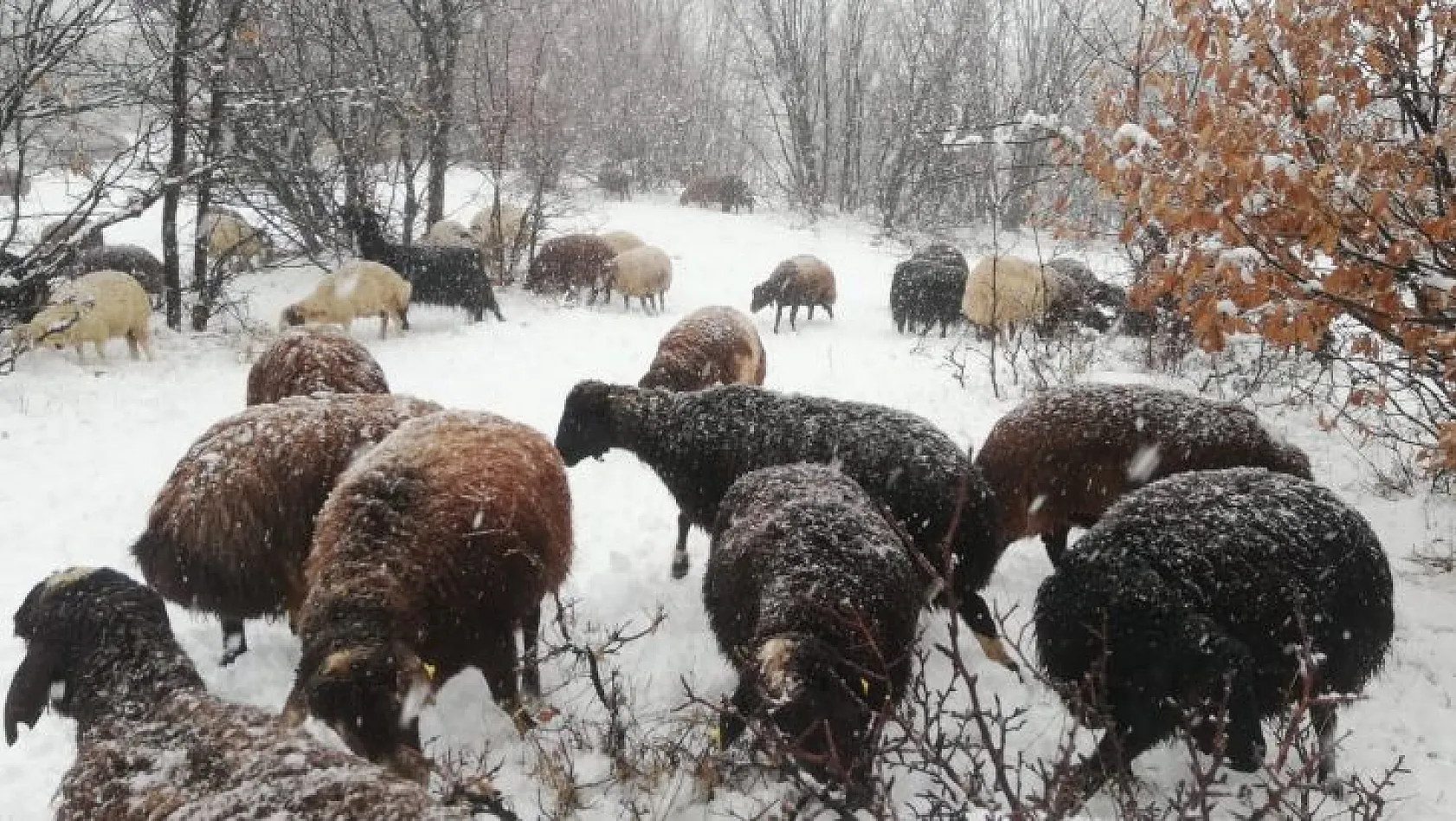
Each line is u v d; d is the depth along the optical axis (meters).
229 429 4.84
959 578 4.86
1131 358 11.46
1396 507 6.61
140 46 16.19
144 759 2.93
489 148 21.06
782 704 3.21
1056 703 4.59
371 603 3.71
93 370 11.05
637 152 36.22
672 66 40.69
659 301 18.22
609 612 5.73
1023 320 13.64
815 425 5.43
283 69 17.62
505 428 4.75
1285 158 4.69
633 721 4.29
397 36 20.75
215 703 3.15
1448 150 5.32
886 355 12.91
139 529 6.93
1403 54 5.32
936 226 29.95
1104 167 5.23
